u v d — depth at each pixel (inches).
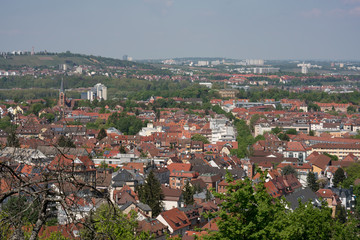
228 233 2453.2
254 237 2420.0
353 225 3417.8
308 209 3289.9
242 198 2501.2
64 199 1362.0
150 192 7278.5
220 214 2492.6
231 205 2524.6
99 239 1451.8
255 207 2504.9
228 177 2662.4
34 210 1398.9
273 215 2625.5
